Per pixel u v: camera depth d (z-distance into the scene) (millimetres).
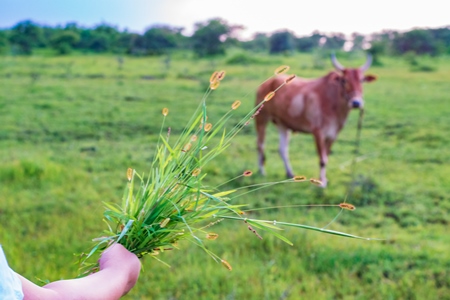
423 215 6863
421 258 5449
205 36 50219
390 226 6477
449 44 54219
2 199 7188
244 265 5062
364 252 5398
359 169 9195
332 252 5398
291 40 61594
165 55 47406
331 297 4523
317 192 7758
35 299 1104
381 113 15172
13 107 16000
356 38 72188
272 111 8805
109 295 1280
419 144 11273
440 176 8672
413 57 39531
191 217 1707
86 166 9328
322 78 8273
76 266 4992
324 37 71688
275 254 5406
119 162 9617
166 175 1733
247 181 8492
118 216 1649
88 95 18859
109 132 12961
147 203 1687
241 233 5941
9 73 25719
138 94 19469
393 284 4727
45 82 22547
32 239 5801
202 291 4668
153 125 13758
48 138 12141
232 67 33500
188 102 17734
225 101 18047
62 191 7594
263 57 41906
